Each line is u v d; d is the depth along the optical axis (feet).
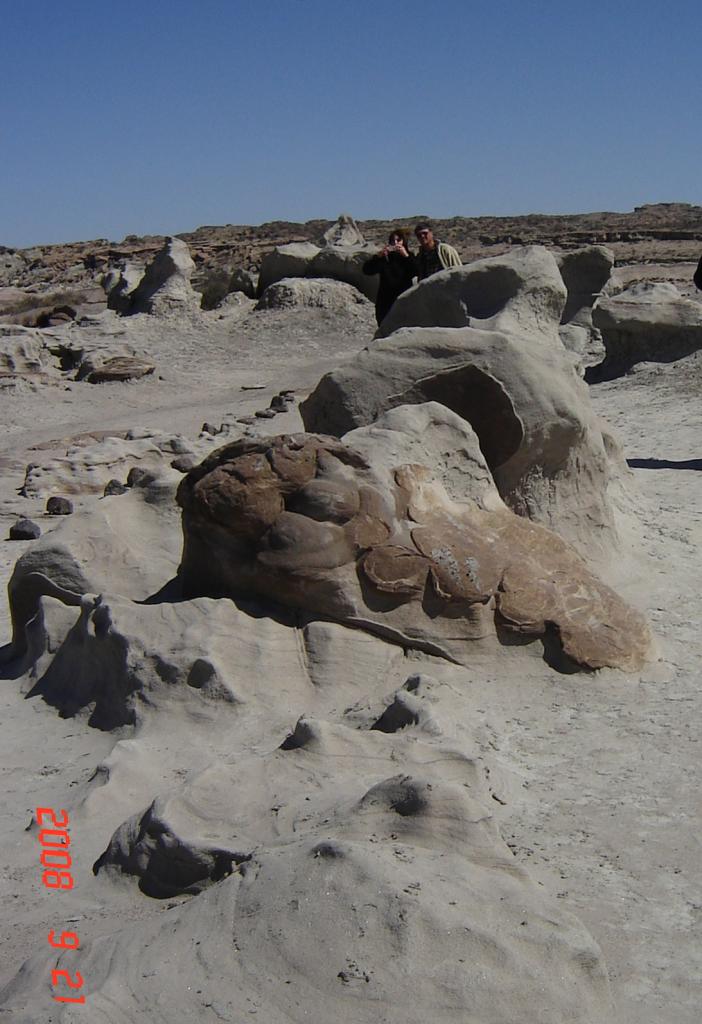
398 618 18.57
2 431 61.98
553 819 13.92
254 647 18.04
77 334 85.10
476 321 32.63
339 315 92.32
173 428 59.57
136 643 18.19
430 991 9.80
